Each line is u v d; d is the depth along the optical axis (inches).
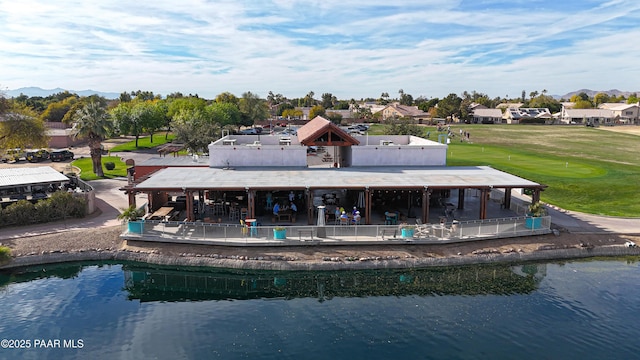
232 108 4298.7
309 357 715.4
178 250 1083.3
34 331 795.4
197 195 1573.6
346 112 7199.8
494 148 2960.1
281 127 4717.0
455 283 999.6
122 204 1505.9
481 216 1221.7
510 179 1274.6
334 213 1230.3
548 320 832.9
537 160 2390.5
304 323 826.8
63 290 960.9
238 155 1477.6
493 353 728.3
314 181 1222.3
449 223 1139.9
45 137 2137.1
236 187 1145.4
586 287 968.9
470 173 1373.0
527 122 5644.7
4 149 2108.8
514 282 998.4
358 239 1095.6
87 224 1274.6
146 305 902.4
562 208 1464.1
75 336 780.0
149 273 1058.7
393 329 803.4
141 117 3157.0
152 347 744.3
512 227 1158.3
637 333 786.8
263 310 880.9
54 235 1170.6
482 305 895.1
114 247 1114.7
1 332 789.9
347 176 1302.9
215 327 812.0
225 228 1090.7
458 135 3863.2
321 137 1476.4
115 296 938.7
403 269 1041.5
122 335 783.7
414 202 1425.9
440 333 788.6
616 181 1803.6
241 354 722.8
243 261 1037.2
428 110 7327.8
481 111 6028.5
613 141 3437.5
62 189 1465.3
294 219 1198.9
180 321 834.8
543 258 1107.3
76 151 3038.9
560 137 3747.5
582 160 2394.2
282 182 1206.3
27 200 1414.9
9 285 983.6
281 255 1055.0
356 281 1022.4
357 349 738.2
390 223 1192.2
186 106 3836.1
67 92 7042.3
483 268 1066.7
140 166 1531.7
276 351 732.0
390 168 1453.0
